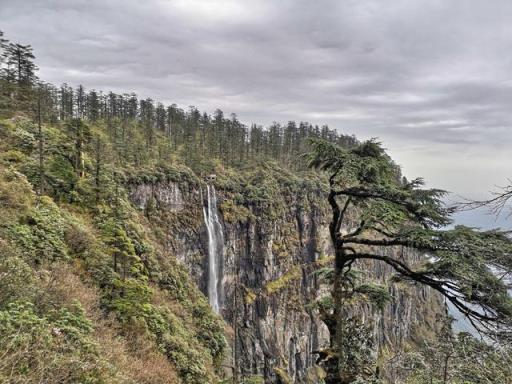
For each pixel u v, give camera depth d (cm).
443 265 818
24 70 5281
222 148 9175
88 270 1919
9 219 1723
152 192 5384
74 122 3262
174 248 5431
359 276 1249
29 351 757
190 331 2708
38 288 1187
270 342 6525
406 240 922
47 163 2747
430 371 995
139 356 1658
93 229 2522
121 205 3341
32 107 4278
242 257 6819
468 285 785
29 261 1514
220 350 3028
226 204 6756
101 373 988
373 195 1028
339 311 1127
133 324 1822
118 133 7394
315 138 1080
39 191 2447
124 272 2152
